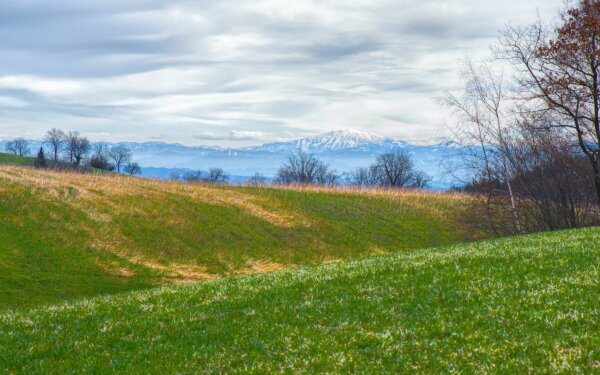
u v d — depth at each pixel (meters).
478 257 19.47
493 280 15.63
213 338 13.12
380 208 65.19
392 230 59.56
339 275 19.05
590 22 36.47
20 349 13.22
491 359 10.38
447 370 10.09
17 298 29.66
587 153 40.59
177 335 13.61
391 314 13.66
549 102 39.62
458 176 48.91
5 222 39.16
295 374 10.39
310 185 72.00
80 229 41.56
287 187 68.81
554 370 9.73
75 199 46.66
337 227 57.19
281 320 14.13
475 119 46.69
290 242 51.19
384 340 11.80
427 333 12.03
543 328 11.65
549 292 13.84
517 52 40.88
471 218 58.56
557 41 38.06
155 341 13.27
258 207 57.62
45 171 57.09
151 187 57.16
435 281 16.27
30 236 38.28
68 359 12.38
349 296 15.82
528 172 47.00
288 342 12.30
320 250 51.12
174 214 49.84
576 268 16.11
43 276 33.62
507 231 52.50
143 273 37.91
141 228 45.12
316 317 14.08
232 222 51.88
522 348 10.77
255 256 46.34
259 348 12.04
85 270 36.16
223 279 22.44
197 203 54.28
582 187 44.97
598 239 21.88
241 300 16.59
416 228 61.22
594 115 39.38
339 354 11.23
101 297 20.59
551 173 45.34
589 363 9.91
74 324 15.34
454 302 14.03
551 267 16.53
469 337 11.54
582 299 13.12
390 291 15.86
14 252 35.50
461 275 16.66
